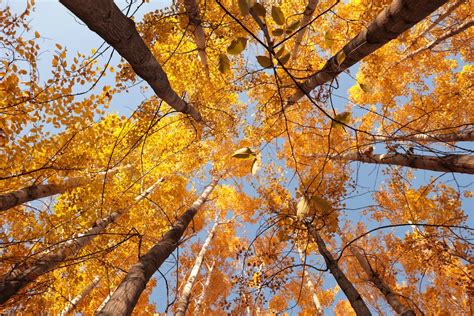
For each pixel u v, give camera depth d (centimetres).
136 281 226
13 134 439
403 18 180
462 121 713
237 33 496
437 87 879
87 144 592
